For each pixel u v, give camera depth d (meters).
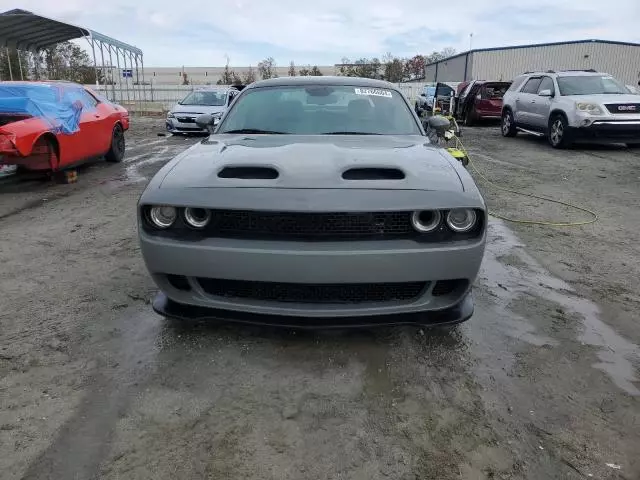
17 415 2.21
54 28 19.11
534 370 2.61
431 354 2.72
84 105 8.32
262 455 1.98
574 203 6.39
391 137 3.62
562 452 2.03
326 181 2.53
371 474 1.89
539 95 12.39
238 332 2.92
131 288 3.60
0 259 4.22
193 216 2.52
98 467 1.92
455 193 2.53
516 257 4.36
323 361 2.63
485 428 2.15
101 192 6.98
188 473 1.89
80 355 2.70
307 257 2.37
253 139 3.53
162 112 26.08
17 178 7.87
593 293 3.63
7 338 2.89
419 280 2.46
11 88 7.11
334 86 4.17
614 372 2.61
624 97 10.97
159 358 2.67
